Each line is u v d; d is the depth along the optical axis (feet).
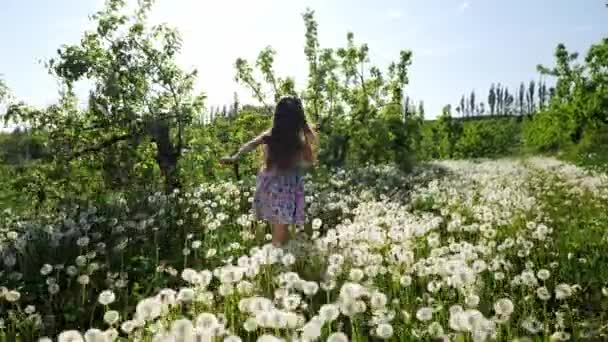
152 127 34.58
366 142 65.10
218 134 42.78
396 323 12.59
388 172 51.01
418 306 13.75
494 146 150.51
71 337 9.32
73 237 21.89
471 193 35.32
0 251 19.84
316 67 60.80
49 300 15.84
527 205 26.40
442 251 16.67
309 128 21.94
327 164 60.70
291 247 18.56
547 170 61.87
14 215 29.45
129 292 16.93
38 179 32.76
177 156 35.70
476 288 14.05
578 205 30.81
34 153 34.12
